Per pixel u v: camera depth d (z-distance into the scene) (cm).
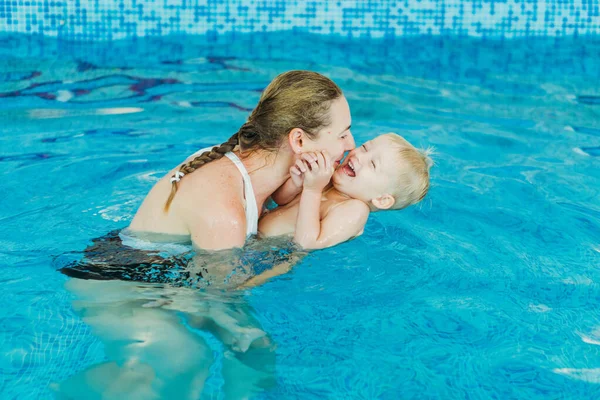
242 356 237
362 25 701
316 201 303
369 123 497
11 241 308
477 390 226
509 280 294
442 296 280
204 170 288
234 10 689
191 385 221
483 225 345
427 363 238
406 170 333
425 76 611
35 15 652
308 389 224
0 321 250
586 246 324
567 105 547
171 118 495
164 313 255
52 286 271
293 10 697
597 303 278
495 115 522
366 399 221
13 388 217
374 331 255
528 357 243
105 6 663
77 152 425
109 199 357
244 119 495
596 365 239
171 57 633
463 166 421
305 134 287
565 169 419
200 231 276
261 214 322
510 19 711
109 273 277
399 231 337
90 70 596
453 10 706
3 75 573
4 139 445
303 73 290
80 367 227
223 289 272
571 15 713
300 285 283
